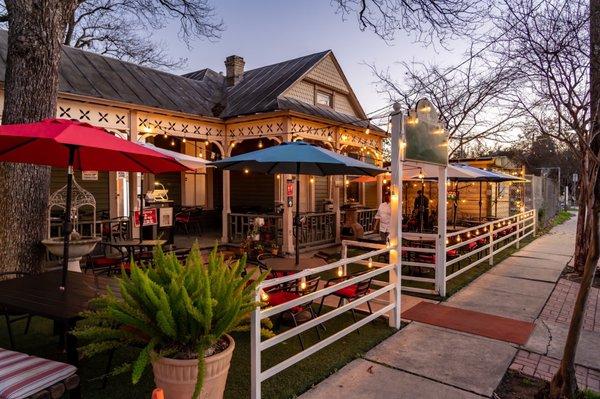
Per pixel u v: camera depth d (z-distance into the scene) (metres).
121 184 11.07
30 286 4.20
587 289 3.53
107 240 9.77
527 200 18.70
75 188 9.90
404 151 5.61
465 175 9.53
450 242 10.80
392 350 4.73
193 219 13.60
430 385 3.89
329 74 15.01
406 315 5.98
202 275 3.06
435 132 6.54
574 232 16.88
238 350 4.64
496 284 7.94
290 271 5.64
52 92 6.07
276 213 12.52
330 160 5.61
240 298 2.98
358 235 12.68
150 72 12.92
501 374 4.14
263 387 3.79
